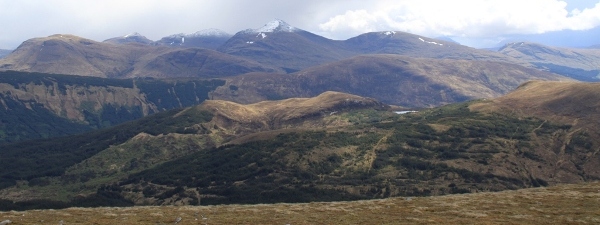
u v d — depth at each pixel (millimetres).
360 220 60156
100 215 65000
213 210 71688
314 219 61312
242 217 63094
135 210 72375
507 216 62312
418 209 69375
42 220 58750
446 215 64125
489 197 82125
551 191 87875
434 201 78750
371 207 72938
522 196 81312
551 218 60562
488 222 57875
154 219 60875
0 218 60656
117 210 72500
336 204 79188
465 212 65812
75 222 57875
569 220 58844
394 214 65250
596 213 62688
